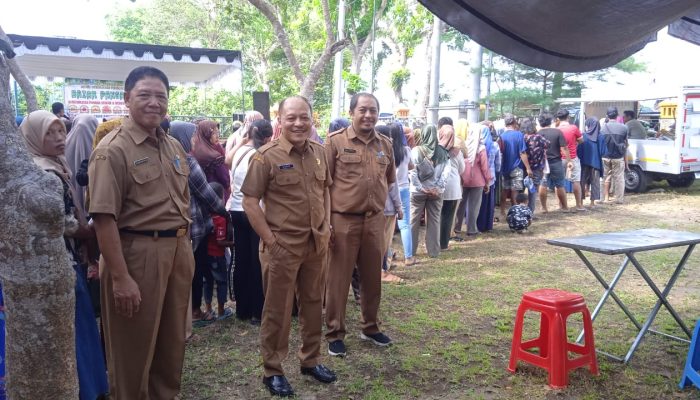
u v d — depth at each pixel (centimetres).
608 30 290
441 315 533
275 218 364
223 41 3069
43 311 178
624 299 579
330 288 434
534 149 994
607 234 440
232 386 391
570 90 2014
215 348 455
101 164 288
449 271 691
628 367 415
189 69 1359
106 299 304
